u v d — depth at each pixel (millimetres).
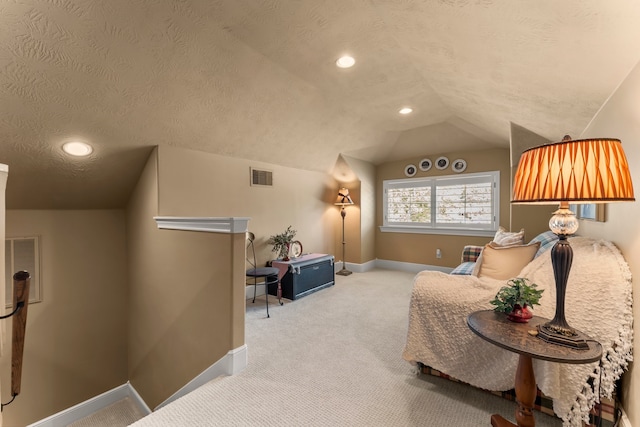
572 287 1400
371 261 5352
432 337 1762
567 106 1934
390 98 2965
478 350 1600
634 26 1045
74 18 1575
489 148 4273
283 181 4195
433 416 1538
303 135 3602
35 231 2930
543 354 1051
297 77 2525
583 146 1025
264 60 2234
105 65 1886
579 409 1272
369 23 1730
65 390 3102
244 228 2053
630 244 1352
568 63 1439
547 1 1085
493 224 4262
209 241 2164
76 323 3182
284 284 3707
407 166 5051
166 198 2830
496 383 1534
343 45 2010
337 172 4973
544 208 3336
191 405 1664
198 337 2289
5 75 1754
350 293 3857
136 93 2174
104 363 3369
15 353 1716
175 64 2041
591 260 1440
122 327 3510
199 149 3094
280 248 4051
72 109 2109
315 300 3578
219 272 2078
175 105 2414
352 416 1554
